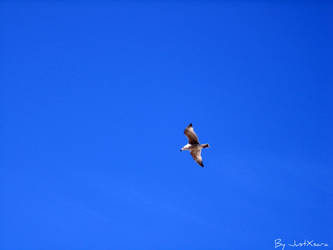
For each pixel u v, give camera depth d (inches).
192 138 2453.2
